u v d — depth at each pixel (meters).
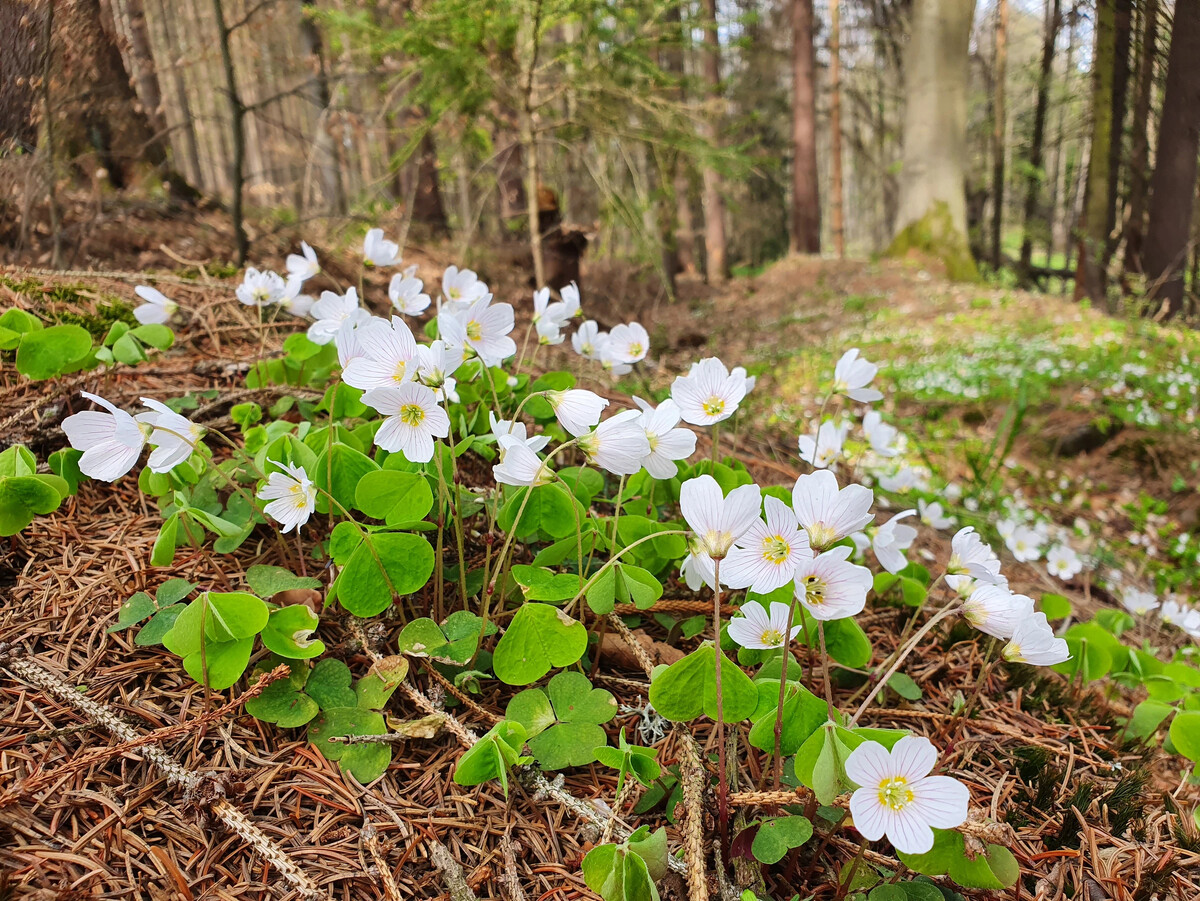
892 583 0.31
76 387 0.31
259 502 0.26
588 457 0.22
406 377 0.21
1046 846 0.22
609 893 0.16
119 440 0.21
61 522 0.27
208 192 0.81
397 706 0.22
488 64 0.79
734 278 2.48
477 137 0.92
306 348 0.33
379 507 0.22
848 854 0.20
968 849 0.17
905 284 1.77
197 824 0.18
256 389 0.32
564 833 0.20
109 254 0.55
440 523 0.23
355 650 0.23
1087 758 0.27
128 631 0.23
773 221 3.75
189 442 0.22
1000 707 0.29
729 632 0.20
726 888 0.18
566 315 0.32
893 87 3.33
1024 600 0.21
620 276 1.53
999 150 2.35
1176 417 0.86
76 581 0.25
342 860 0.18
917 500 0.59
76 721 0.20
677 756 0.21
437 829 0.19
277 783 0.20
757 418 0.67
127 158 0.65
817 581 0.18
